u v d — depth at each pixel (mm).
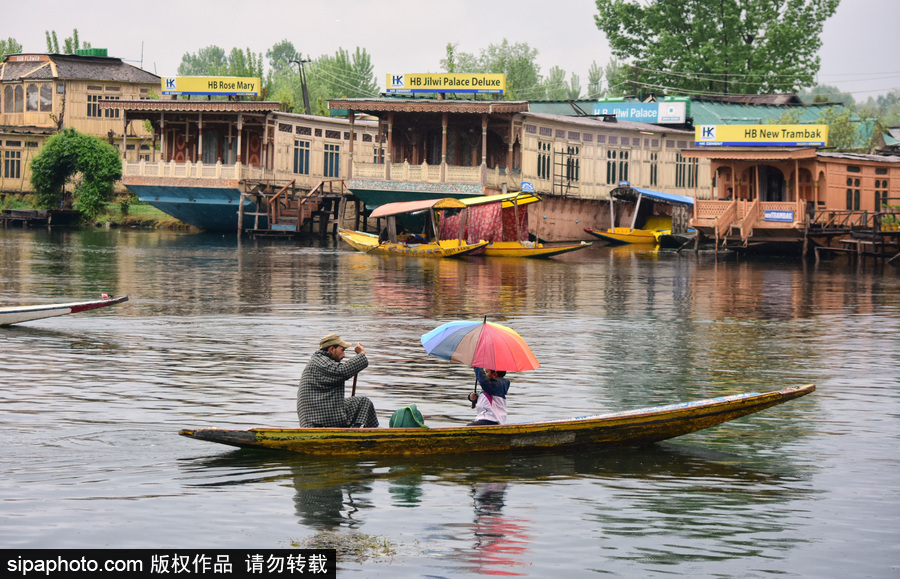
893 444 10961
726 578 7199
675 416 10500
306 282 29859
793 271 39281
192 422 11250
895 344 18641
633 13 87125
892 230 46094
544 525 8188
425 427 9977
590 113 71312
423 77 52938
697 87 83625
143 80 72500
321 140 61969
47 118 71375
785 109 74125
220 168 55562
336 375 10148
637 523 8281
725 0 84750
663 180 63469
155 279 29594
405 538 7844
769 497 9016
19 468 9375
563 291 28750
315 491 8898
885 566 7449
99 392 12781
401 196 53188
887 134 71500
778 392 10789
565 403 12812
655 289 30062
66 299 23531
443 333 10352
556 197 56500
